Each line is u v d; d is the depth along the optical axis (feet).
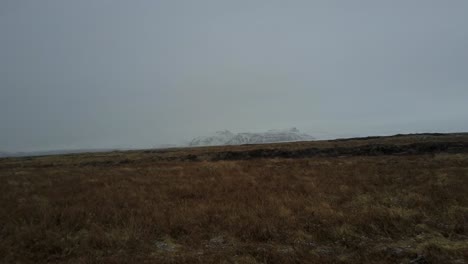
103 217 35.60
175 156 149.18
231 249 25.75
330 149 133.49
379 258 22.82
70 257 24.49
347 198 44.14
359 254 23.67
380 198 42.93
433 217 32.96
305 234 28.86
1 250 24.88
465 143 117.70
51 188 59.57
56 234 29.22
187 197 48.96
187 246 27.25
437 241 26.08
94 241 27.35
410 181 55.16
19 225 32.50
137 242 27.50
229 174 75.31
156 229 31.19
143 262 22.70
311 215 34.78
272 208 37.81
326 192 48.80
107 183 64.95
